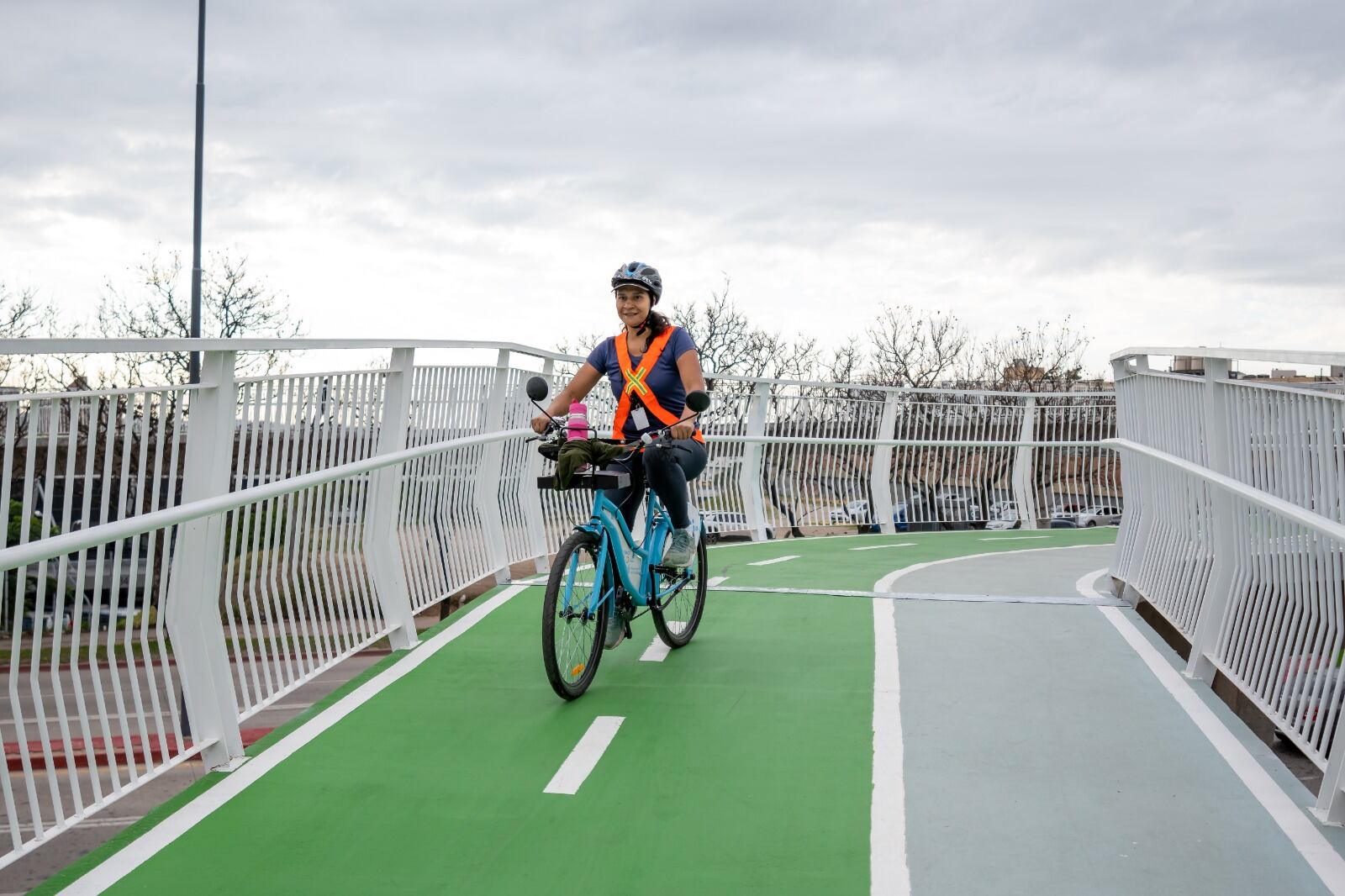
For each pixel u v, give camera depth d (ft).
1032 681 19.63
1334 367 13.85
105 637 13.06
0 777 11.22
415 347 21.38
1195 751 16.08
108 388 12.83
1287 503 13.80
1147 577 24.26
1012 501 51.88
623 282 18.60
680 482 18.76
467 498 26.17
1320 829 13.44
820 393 45.98
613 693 18.86
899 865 12.42
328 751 16.02
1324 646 14.43
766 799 14.26
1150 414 23.98
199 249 73.26
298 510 17.88
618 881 11.98
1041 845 12.98
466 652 21.50
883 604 26.09
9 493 11.38
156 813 13.80
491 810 13.89
